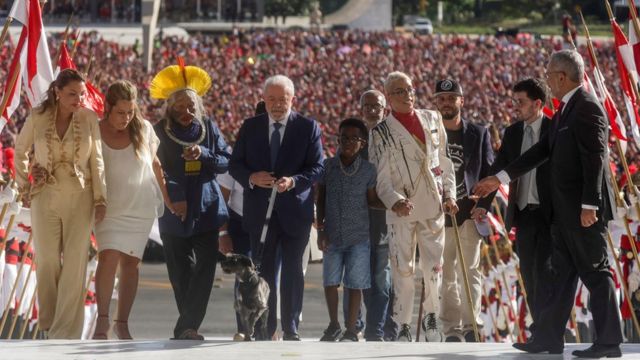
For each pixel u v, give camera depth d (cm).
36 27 4228
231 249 4319
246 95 18075
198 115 4009
